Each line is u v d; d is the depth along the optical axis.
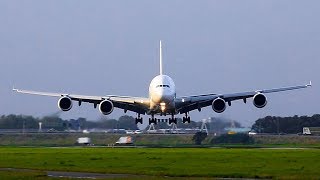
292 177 161.12
